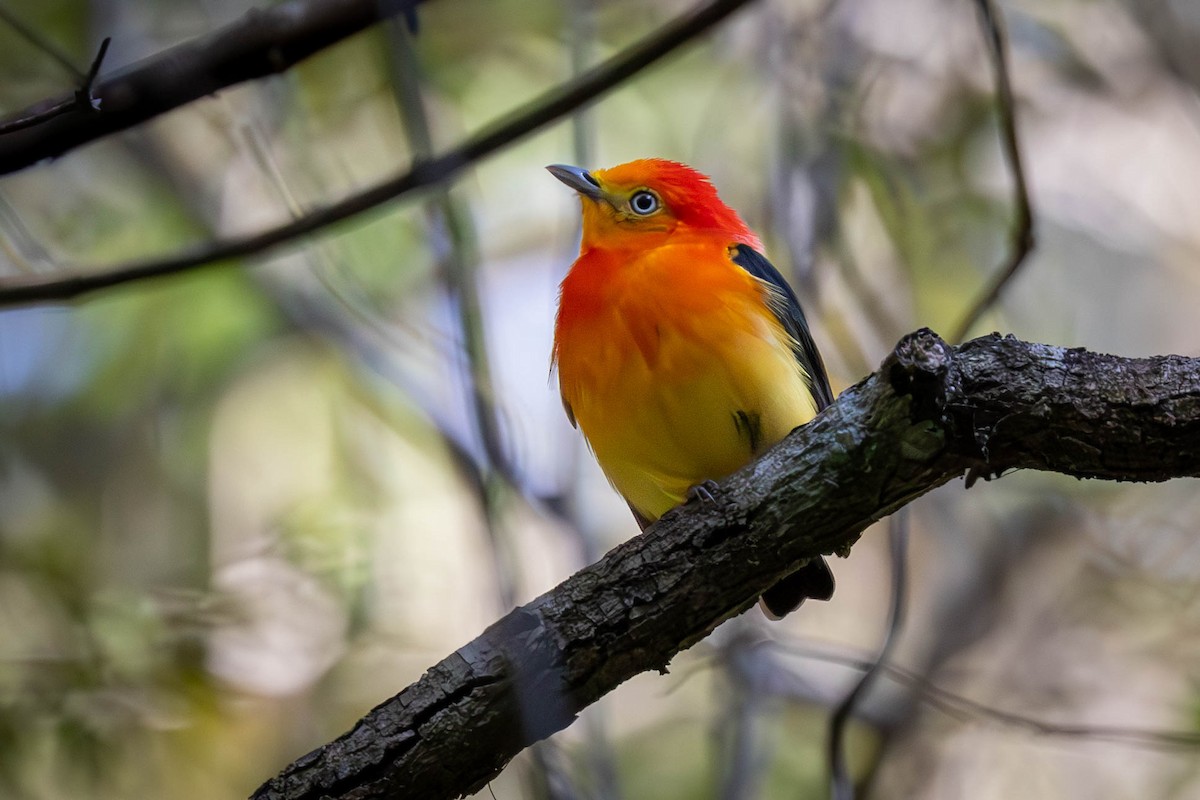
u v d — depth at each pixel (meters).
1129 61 14.23
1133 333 14.63
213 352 13.04
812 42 12.34
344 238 11.88
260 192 12.98
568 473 9.70
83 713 10.43
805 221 11.80
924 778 12.64
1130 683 13.43
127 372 13.13
